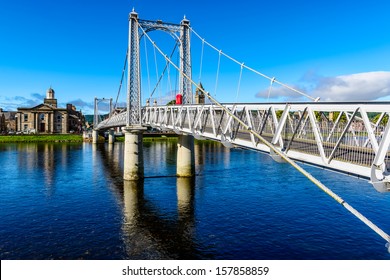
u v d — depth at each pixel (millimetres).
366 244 24453
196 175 52219
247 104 22469
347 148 18984
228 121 24781
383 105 12430
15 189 43125
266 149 20188
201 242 25344
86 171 58094
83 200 37906
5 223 29734
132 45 51688
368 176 13438
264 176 50688
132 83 51656
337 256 22516
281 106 18906
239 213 32156
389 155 16453
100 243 25328
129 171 48875
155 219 30969
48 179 50156
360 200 35938
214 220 30281
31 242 25453
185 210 33594
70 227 28812
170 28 52438
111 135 131625
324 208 33250
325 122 21000
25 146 114000
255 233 26906
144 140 141125
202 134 29344
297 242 24938
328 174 51125
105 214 32625
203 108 29328
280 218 30391
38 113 171875
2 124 180250
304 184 44469
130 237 26500
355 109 13648
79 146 117125
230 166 61188
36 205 35688
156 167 61406
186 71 51781
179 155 51812
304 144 21281
